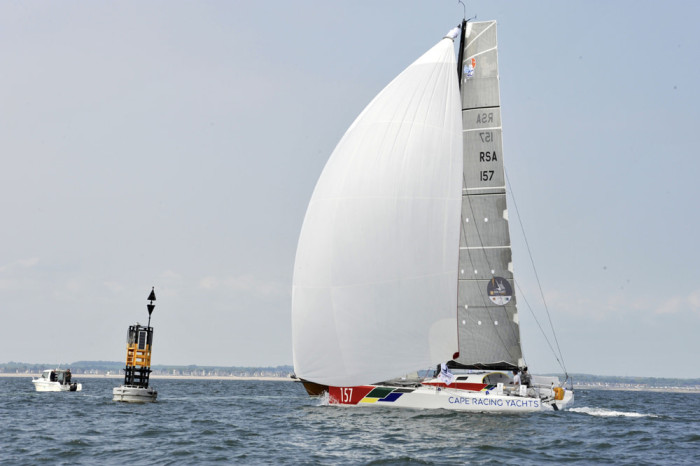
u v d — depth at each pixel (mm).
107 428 44812
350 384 47719
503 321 52000
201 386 183250
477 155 53469
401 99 48406
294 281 49281
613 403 105875
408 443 37438
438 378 50000
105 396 85438
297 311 48875
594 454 35969
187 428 44906
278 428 44250
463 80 54281
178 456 34188
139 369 66062
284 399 85562
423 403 48281
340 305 47406
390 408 48906
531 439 39562
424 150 47875
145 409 60625
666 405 105062
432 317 47406
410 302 47062
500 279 52250
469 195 53312
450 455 34438
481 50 54188
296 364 49375
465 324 52469
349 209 47531
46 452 35000
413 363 47188
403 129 47969
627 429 46312
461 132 49188
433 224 47625
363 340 47219
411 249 47219
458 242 48250
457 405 47938
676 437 43750
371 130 48188
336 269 47469
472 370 52094
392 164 47562
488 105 53594
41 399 75625
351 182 47750
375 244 47094
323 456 34125
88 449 36031
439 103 48656
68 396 84000
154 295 64875
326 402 53000
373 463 32438
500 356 51938
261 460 33125
